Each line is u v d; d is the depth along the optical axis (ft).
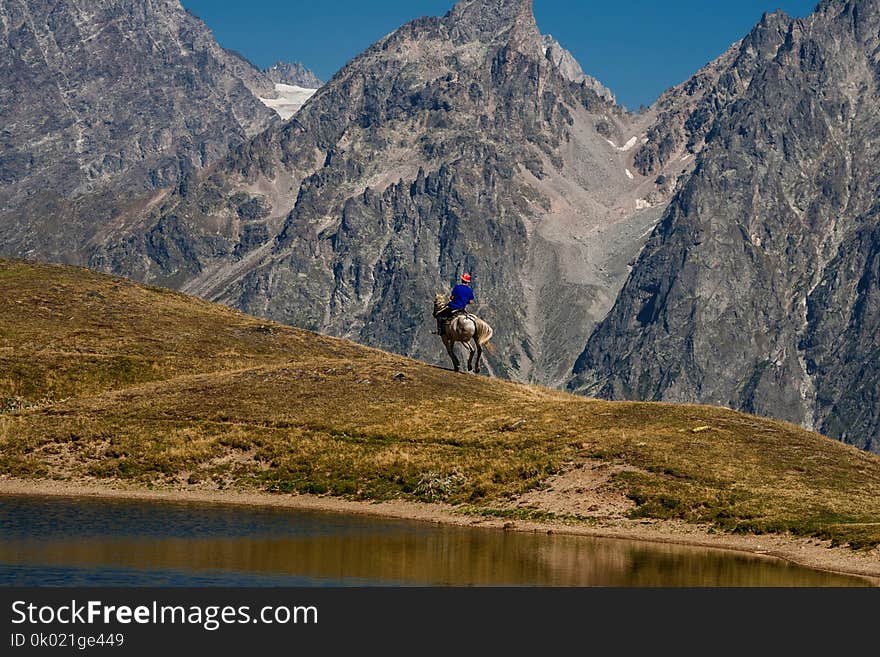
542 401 258.16
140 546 148.66
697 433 213.05
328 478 203.62
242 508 186.80
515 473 195.83
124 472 209.36
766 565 144.66
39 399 262.67
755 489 181.68
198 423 233.14
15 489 198.59
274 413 238.07
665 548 156.15
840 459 204.03
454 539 160.66
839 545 151.74
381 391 256.73
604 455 198.08
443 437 220.43
